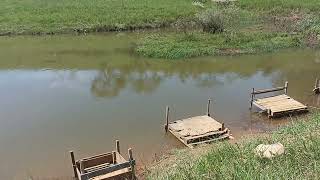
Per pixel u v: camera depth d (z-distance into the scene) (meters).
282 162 13.56
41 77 28.20
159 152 17.81
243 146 16.05
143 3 48.03
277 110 20.94
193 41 34.81
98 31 39.91
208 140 18.23
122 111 22.41
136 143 18.78
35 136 19.83
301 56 32.28
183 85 26.39
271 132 18.77
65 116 21.95
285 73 28.61
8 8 46.09
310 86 25.97
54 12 44.34
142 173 15.94
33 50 34.62
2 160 17.69
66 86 26.47
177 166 15.48
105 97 24.48
